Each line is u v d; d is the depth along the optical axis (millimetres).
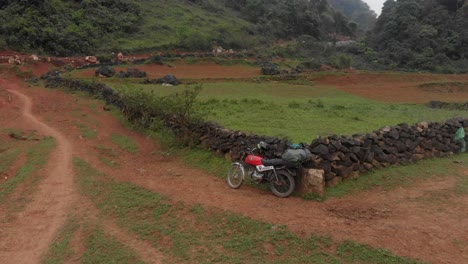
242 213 6785
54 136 14047
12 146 12875
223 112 15922
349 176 8078
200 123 11195
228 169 9180
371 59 64312
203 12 73062
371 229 6105
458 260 5234
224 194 7828
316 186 7328
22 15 44781
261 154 8180
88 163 10617
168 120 12891
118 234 6574
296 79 39156
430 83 39719
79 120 16875
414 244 5641
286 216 6613
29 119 17453
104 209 7645
